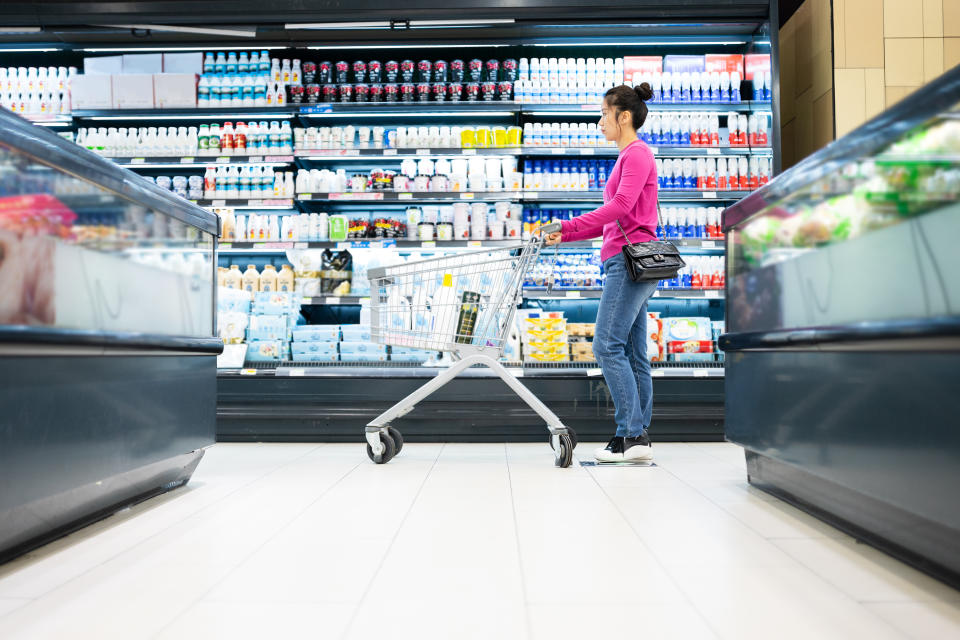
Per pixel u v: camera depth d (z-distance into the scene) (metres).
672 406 3.88
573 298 4.34
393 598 1.45
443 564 1.68
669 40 4.46
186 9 4.05
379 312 3.24
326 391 3.88
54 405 1.83
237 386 3.89
